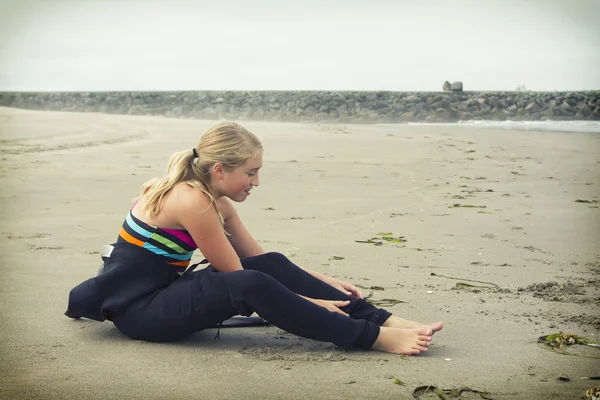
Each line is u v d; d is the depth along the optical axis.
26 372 2.53
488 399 2.30
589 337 3.00
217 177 2.99
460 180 9.34
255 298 2.73
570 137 16.16
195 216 2.88
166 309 2.84
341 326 2.80
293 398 2.31
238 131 2.99
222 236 2.93
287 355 2.77
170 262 2.96
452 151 13.00
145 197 2.97
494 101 33.38
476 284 4.00
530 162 11.50
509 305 3.53
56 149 12.55
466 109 32.94
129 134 15.66
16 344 2.85
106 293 2.92
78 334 2.99
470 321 3.25
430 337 2.81
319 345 2.93
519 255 4.87
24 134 15.10
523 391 2.38
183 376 2.51
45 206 6.98
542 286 3.89
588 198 7.86
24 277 4.04
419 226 6.05
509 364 2.66
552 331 3.09
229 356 2.75
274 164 10.71
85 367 2.59
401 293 3.77
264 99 34.16
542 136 16.47
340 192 8.14
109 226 5.93
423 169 10.45
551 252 4.98
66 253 4.77
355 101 33.78
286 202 7.38
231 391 2.37
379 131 17.80
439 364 2.67
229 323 3.20
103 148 12.73
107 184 8.54
